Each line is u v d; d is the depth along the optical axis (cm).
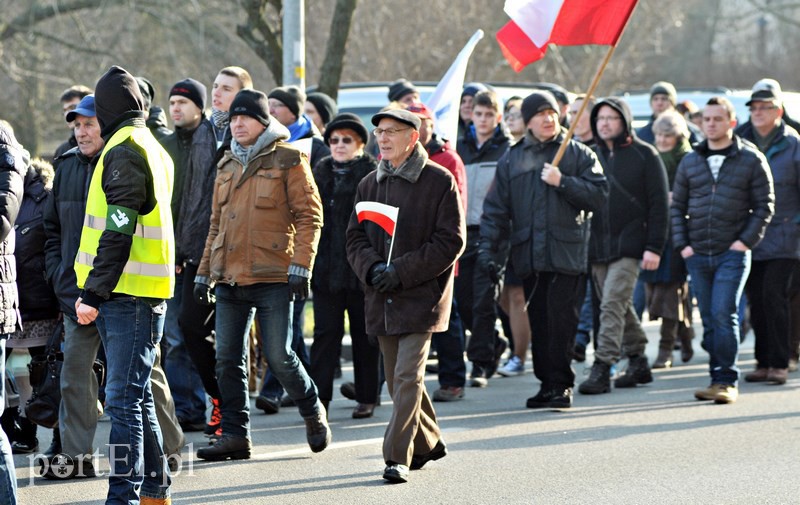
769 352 2567
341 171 2084
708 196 2369
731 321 2334
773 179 2572
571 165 2197
